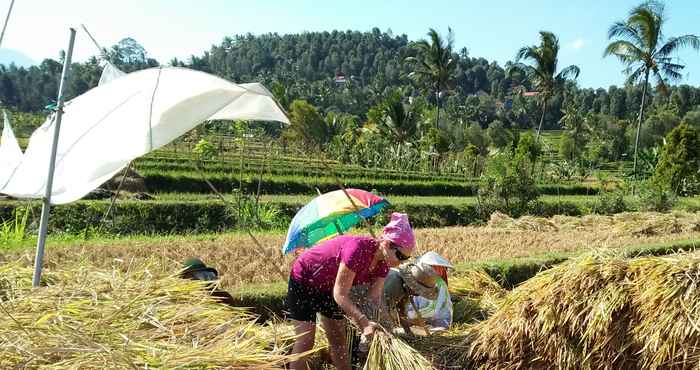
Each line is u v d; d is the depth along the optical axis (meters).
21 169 4.90
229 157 30.61
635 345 4.46
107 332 3.60
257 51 185.62
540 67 48.22
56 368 3.18
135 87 4.77
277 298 6.81
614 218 18.62
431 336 5.36
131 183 19.59
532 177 22.38
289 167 29.62
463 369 5.06
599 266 4.72
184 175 22.91
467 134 60.59
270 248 10.23
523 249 11.84
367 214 5.78
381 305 4.73
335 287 4.39
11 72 104.38
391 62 167.12
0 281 4.74
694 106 98.50
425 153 40.69
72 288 4.36
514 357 4.86
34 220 12.99
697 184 31.72
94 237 12.43
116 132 4.60
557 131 105.75
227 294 5.43
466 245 12.11
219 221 15.93
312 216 5.62
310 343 4.66
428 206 20.81
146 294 4.37
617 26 35.62
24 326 3.58
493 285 7.94
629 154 68.12
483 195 21.92
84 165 4.59
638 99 118.50
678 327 4.25
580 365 4.58
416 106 52.59
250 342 3.95
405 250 4.38
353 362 5.12
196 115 4.68
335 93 106.25
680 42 34.84
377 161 40.47
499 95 151.12
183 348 3.59
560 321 4.65
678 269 4.45
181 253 9.65
